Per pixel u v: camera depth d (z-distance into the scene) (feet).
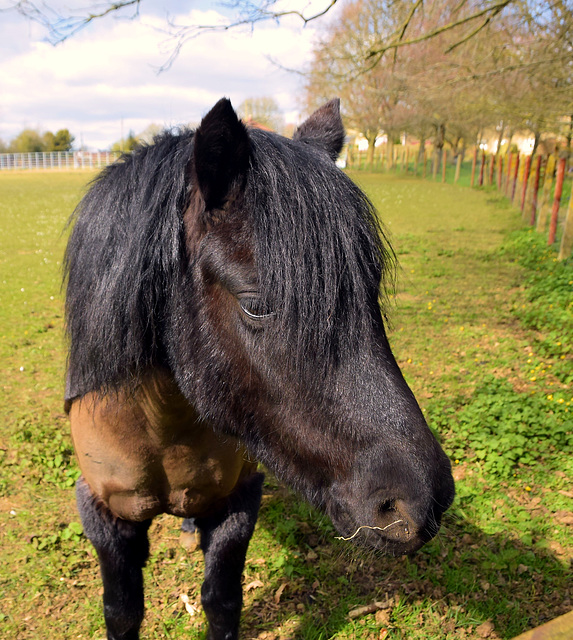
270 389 5.11
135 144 6.86
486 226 50.80
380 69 25.64
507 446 13.41
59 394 17.38
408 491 4.66
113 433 6.32
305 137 6.52
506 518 11.55
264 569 10.57
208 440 6.52
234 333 5.19
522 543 10.85
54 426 15.11
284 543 11.14
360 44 20.95
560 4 22.09
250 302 4.91
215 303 5.26
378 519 4.75
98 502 6.93
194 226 5.36
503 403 15.37
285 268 4.71
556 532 11.16
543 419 14.48
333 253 4.78
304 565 10.59
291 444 5.22
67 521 11.64
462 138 119.03
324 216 4.88
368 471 4.79
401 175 130.41
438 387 17.19
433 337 21.83
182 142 6.02
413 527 4.65
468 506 11.87
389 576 10.24
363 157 189.37
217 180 5.04
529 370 18.24
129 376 5.72
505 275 31.63
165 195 5.47
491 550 10.75
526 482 12.62
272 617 9.48
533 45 24.50
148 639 9.02
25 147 236.63
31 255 39.68
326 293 4.72
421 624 9.28
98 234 5.69
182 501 6.86
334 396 4.83
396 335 21.85
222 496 7.12
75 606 9.57
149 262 5.41
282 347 4.82
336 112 7.07
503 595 9.74
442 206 66.23
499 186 83.82
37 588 9.88
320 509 5.44
